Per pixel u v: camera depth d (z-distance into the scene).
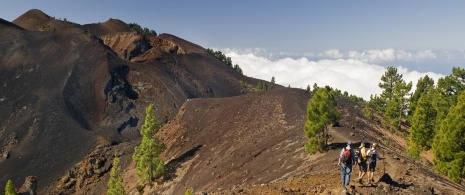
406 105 76.31
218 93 172.00
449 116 34.59
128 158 79.88
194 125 81.31
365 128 65.25
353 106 92.44
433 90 74.62
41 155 94.50
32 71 139.25
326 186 20.33
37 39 158.50
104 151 86.19
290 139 49.81
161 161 60.34
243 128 66.94
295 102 71.75
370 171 19.56
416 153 49.88
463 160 32.66
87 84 136.12
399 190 18.52
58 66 142.88
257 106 76.06
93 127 118.19
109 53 154.38
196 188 50.31
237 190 22.34
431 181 22.17
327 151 37.16
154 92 141.00
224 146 62.84
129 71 149.38
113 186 57.59
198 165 60.41
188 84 162.00
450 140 33.47
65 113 114.56
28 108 116.50
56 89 128.38
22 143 99.50
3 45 153.38
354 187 18.48
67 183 79.62
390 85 89.81
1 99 122.06
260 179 38.69
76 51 151.00
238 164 49.84
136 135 117.88
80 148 98.62
